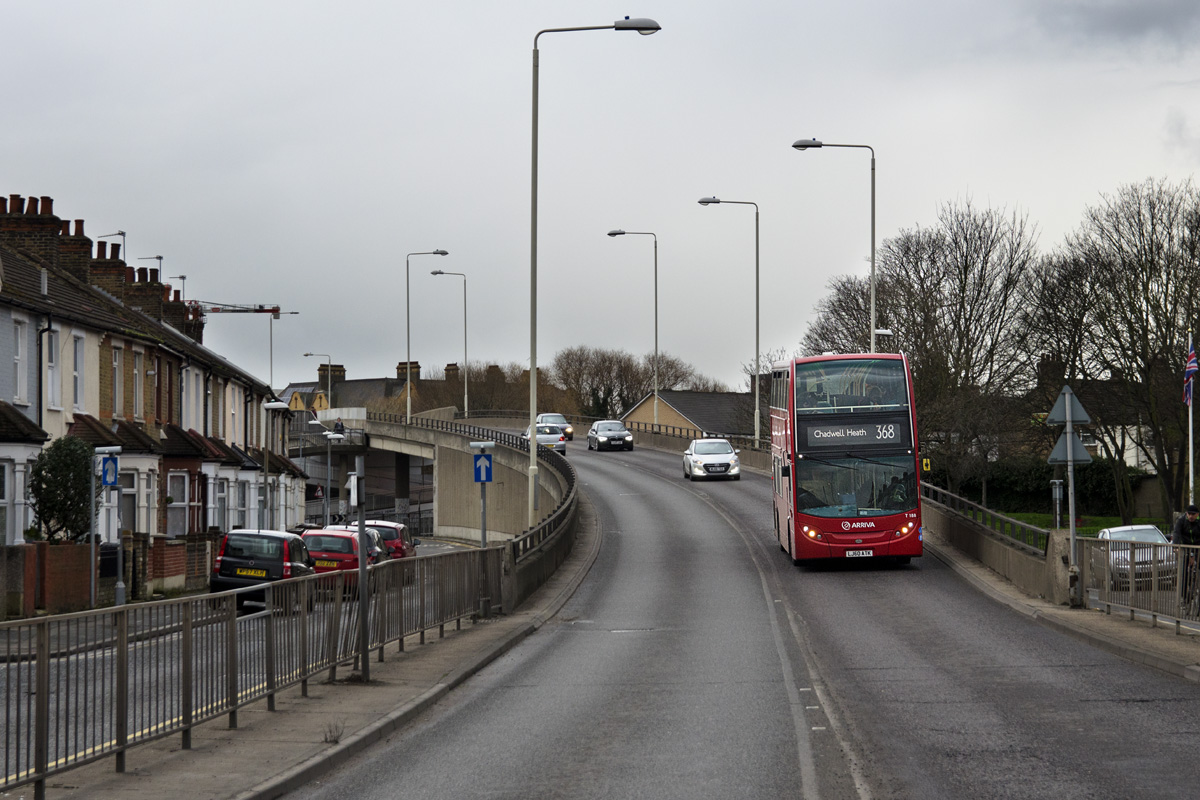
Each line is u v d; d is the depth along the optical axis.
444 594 20.00
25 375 28.17
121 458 32.50
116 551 26.62
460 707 13.27
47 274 33.88
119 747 9.15
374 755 10.59
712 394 109.44
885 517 28.77
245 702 11.61
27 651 7.93
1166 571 17.70
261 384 55.56
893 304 64.06
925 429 56.75
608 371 134.50
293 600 13.02
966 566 29.41
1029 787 8.73
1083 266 49.06
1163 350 45.91
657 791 8.90
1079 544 22.09
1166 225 46.66
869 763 9.69
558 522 34.03
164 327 48.53
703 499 50.41
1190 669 13.84
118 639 9.17
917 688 13.70
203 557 33.59
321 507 100.94
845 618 21.50
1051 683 13.79
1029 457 63.34
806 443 29.22
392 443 88.56
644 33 30.83
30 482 25.77
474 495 75.12
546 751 10.61
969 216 62.88
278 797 8.98
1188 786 8.66
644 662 16.80
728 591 26.62
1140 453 65.25
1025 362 54.75
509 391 130.88
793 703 12.84
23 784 7.87
